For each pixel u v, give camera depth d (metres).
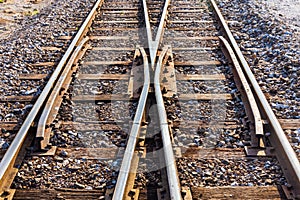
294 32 8.75
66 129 5.31
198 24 9.52
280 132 4.88
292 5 11.48
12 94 6.32
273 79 6.70
